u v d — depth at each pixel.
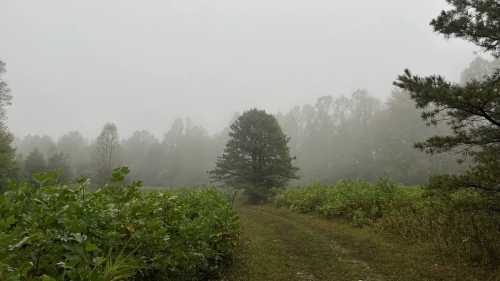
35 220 2.85
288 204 23.88
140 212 3.95
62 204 3.22
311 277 7.26
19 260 2.49
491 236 8.18
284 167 33.47
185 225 5.29
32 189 3.26
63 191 3.39
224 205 8.72
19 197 3.19
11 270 2.11
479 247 8.05
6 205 2.95
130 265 3.29
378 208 14.50
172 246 4.65
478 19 8.07
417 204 12.85
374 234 11.89
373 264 8.28
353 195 16.17
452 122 8.26
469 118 8.05
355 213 14.76
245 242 10.53
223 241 7.26
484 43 8.21
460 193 9.71
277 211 22.06
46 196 3.23
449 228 9.70
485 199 7.30
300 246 10.35
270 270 7.53
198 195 9.32
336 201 16.67
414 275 7.32
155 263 4.09
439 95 7.36
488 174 7.12
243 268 7.50
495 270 7.14
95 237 3.34
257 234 12.45
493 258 7.61
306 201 20.17
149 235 3.91
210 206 8.15
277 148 33.69
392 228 11.98
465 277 7.00
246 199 34.28
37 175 3.25
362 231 12.64
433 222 10.53
